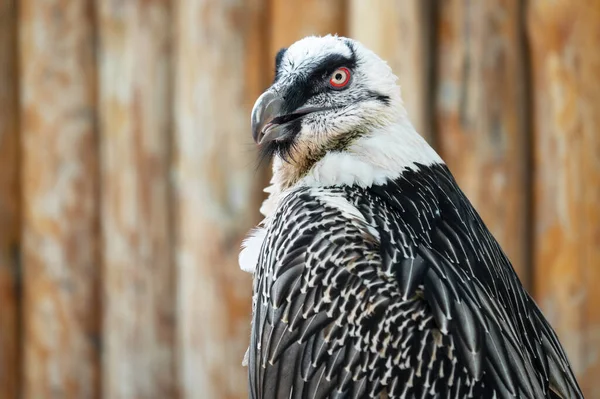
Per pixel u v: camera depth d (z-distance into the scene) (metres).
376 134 7.35
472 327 6.40
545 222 11.42
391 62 11.21
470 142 11.26
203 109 11.66
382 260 6.56
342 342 6.53
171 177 11.95
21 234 12.14
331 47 7.54
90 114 12.02
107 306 11.97
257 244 7.62
